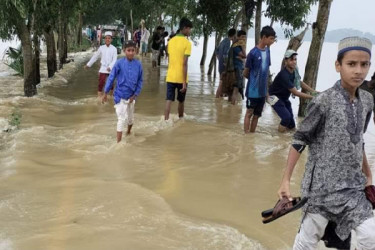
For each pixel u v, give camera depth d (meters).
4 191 5.39
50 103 11.21
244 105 12.00
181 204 5.18
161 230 4.47
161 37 22.11
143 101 12.16
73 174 6.04
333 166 3.12
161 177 6.09
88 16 39.97
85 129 8.54
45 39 16.56
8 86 14.29
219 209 5.09
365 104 3.18
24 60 11.75
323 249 4.09
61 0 14.61
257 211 5.07
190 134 8.49
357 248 3.10
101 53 11.98
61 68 20.34
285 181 3.28
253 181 6.07
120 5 33.94
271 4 15.35
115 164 6.57
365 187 3.19
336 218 3.16
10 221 4.58
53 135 8.03
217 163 6.80
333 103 3.10
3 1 10.51
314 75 10.11
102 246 4.11
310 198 3.19
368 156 7.73
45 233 4.34
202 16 18.59
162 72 20.22
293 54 8.51
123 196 5.29
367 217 3.02
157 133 8.49
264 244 4.29
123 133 8.32
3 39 11.90
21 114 9.66
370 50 3.10
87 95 12.85
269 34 8.25
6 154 6.85
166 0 27.64
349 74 3.07
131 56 7.63
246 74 8.52
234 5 17.61
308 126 3.17
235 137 8.38
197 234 4.41
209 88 15.34
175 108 11.17
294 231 4.58
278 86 8.79
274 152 7.50
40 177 5.89
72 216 4.72
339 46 3.17
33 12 11.48
